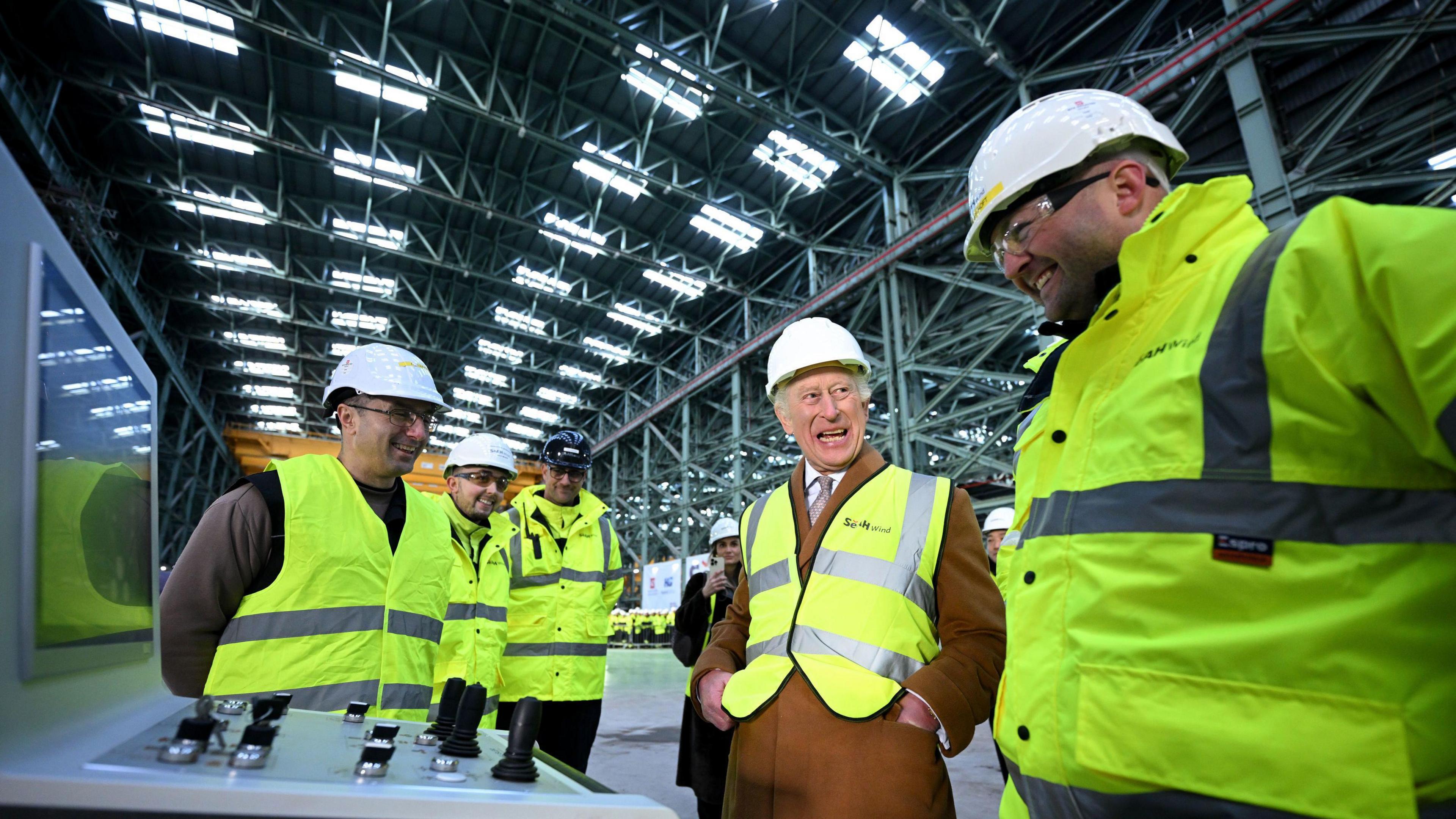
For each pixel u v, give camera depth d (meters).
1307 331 0.63
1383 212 0.60
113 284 13.38
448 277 17.62
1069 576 0.82
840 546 1.40
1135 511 0.74
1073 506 0.83
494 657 2.63
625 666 12.07
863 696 1.23
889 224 12.50
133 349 0.83
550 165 13.54
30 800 0.38
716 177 13.32
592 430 25.62
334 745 0.65
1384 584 0.58
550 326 19.36
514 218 13.53
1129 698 0.70
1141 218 0.93
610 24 9.88
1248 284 0.71
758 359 15.88
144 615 0.83
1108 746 0.71
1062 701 0.78
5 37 10.08
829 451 1.56
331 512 1.55
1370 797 0.55
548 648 3.00
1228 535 0.66
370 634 1.54
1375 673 0.57
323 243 16.34
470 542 2.69
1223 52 7.43
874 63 10.67
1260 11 7.10
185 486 20.52
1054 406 0.94
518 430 25.48
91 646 0.63
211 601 1.38
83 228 11.41
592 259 16.48
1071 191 0.94
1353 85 6.52
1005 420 11.82
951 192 11.51
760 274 16.41
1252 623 0.64
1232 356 0.70
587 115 12.23
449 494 2.71
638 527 20.92
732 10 10.43
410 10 10.20
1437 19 6.03
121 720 0.62
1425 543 0.58
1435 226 0.55
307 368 22.08
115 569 0.72
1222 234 0.83
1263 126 6.96
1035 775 0.82
